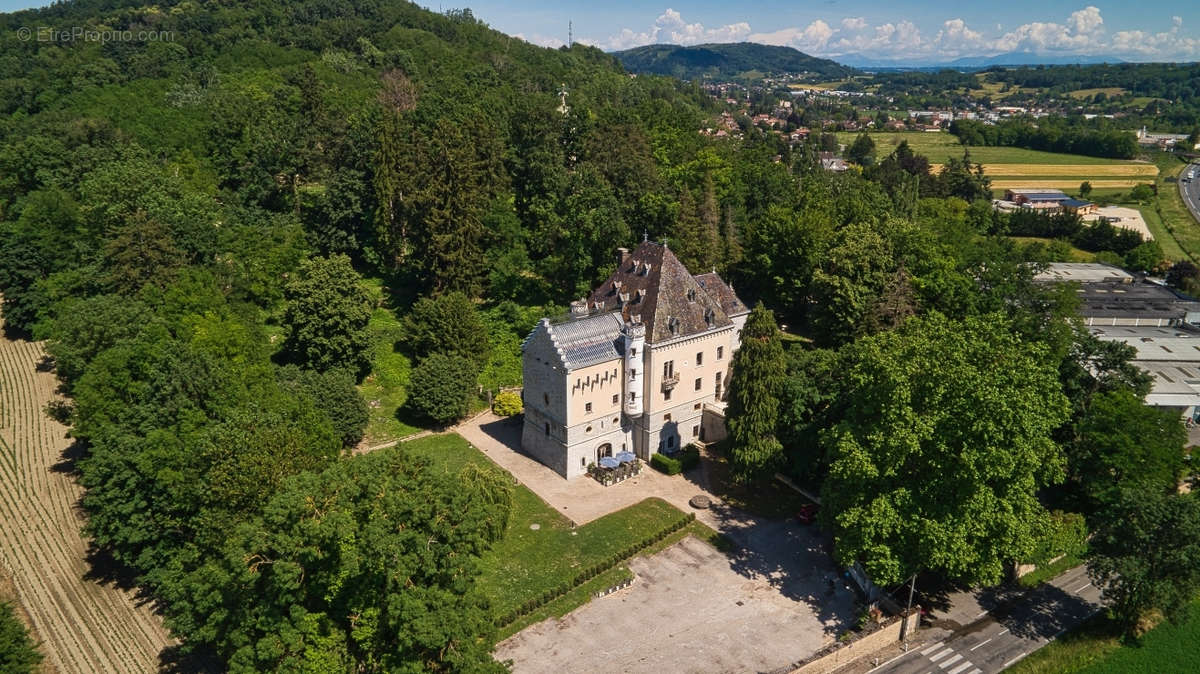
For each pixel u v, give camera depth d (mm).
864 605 58031
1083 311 111500
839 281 92750
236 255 106000
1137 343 101062
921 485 54875
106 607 60656
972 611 58594
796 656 52938
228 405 63031
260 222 117312
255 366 73500
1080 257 155125
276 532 43000
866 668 52250
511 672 45438
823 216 107125
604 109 153625
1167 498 55469
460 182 105000
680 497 73188
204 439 54469
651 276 79562
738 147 178125
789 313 111375
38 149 129875
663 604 58562
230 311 89250
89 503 58875
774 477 76438
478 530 46188
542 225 114500
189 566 54250
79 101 163625
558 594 59188
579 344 74938
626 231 106062
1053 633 56156
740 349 71688
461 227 105625
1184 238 169000
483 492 63594
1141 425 65375
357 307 90750
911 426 52906
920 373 54562
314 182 135375
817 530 68062
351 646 44219
